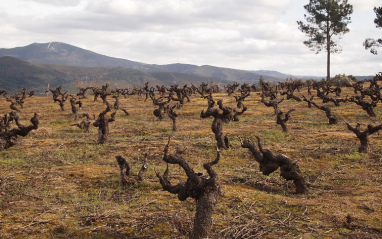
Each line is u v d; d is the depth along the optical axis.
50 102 55.31
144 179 13.97
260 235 8.95
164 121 32.16
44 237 9.16
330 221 9.88
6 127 19.00
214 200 8.56
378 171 14.96
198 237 8.38
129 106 47.03
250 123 28.52
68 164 17.09
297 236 8.98
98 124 21.59
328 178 14.38
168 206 11.04
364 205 10.82
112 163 17.03
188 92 58.41
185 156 18.19
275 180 14.09
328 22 74.94
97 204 11.34
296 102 45.00
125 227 9.60
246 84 65.56
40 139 23.86
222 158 17.69
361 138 17.81
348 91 56.12
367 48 66.62
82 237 9.15
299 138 21.86
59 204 11.47
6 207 11.15
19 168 16.27
